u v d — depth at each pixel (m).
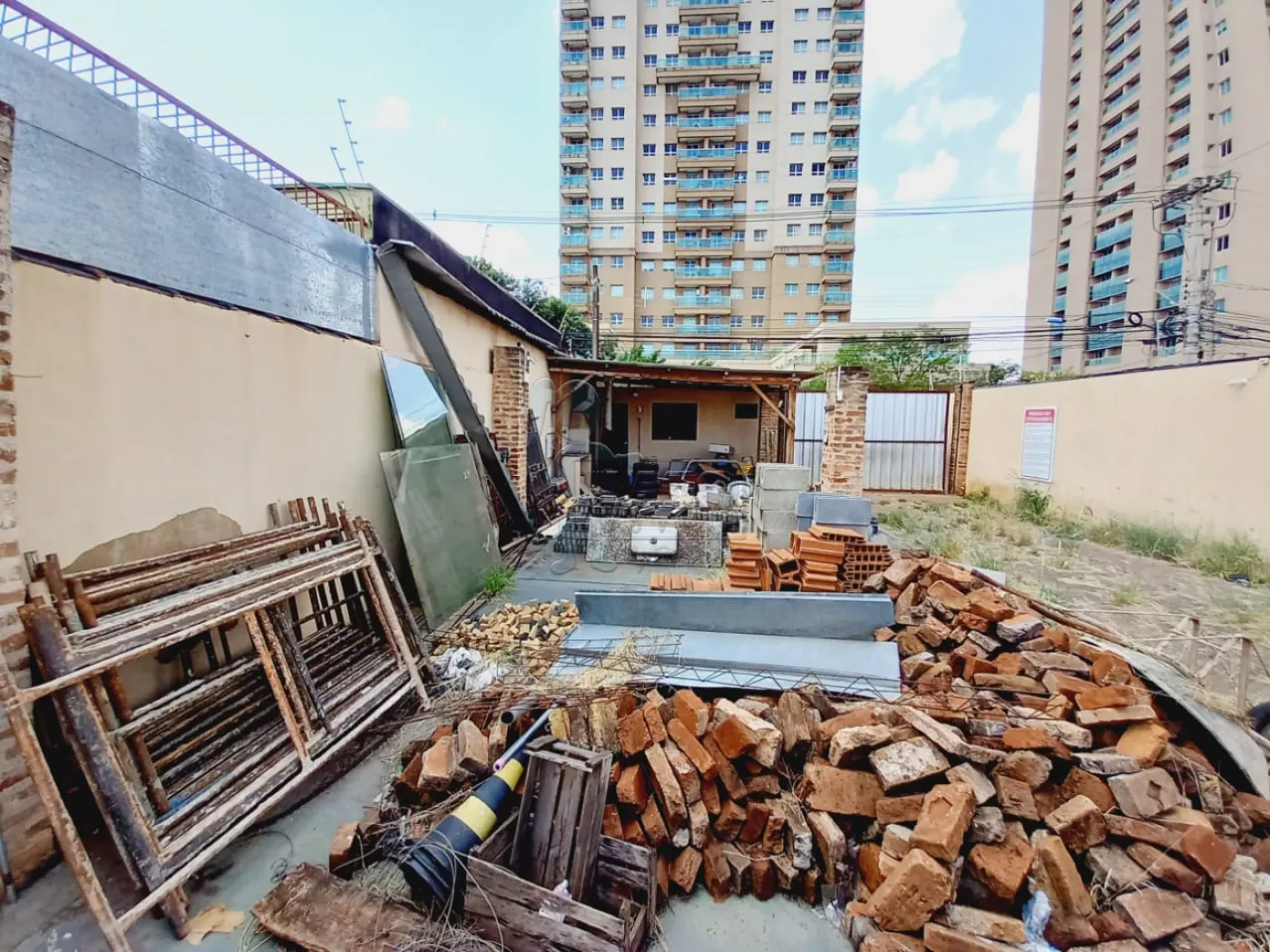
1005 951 1.50
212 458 2.80
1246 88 29.05
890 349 20.25
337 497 3.90
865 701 2.40
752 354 34.19
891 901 1.62
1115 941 1.58
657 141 37.81
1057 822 1.83
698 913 1.82
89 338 2.16
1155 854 1.75
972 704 2.38
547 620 3.84
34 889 1.78
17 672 1.69
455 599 4.18
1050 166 40.12
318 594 3.23
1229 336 11.22
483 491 5.17
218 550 2.61
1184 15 31.61
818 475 10.73
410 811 2.08
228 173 2.94
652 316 38.59
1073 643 2.76
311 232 3.68
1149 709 2.20
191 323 2.67
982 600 3.02
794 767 2.20
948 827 1.69
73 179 2.11
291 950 1.62
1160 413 7.06
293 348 3.45
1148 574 5.66
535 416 8.48
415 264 4.83
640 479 10.65
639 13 36.69
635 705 2.34
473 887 1.60
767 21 36.69
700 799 1.99
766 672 2.65
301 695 2.35
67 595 1.87
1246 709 2.53
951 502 9.95
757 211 37.62
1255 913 1.60
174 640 1.92
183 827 1.78
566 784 1.69
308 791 2.34
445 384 5.31
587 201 37.97
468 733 2.15
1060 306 39.25
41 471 1.97
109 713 1.77
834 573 3.77
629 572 5.46
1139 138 34.09
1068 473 8.52
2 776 1.71
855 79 36.03
